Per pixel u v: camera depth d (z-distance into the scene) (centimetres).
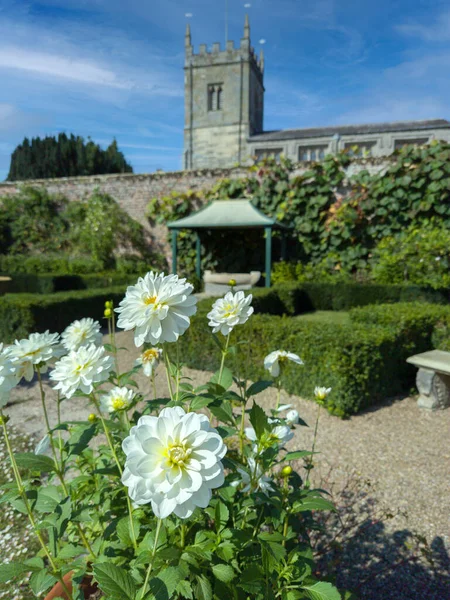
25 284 1262
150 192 1375
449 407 436
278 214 1171
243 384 176
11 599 195
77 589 134
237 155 3500
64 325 705
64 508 141
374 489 285
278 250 1239
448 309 539
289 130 3331
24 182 1529
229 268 1284
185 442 88
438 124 2853
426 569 217
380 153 2930
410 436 368
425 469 312
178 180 1337
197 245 1238
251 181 1234
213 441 91
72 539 179
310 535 236
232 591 125
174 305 129
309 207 1164
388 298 934
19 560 219
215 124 3531
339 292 995
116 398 155
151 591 99
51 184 1498
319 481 294
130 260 1379
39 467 142
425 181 1018
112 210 1386
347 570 215
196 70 3541
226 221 1099
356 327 461
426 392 424
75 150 3091
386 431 377
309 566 133
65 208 1490
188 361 540
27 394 484
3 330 647
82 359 139
